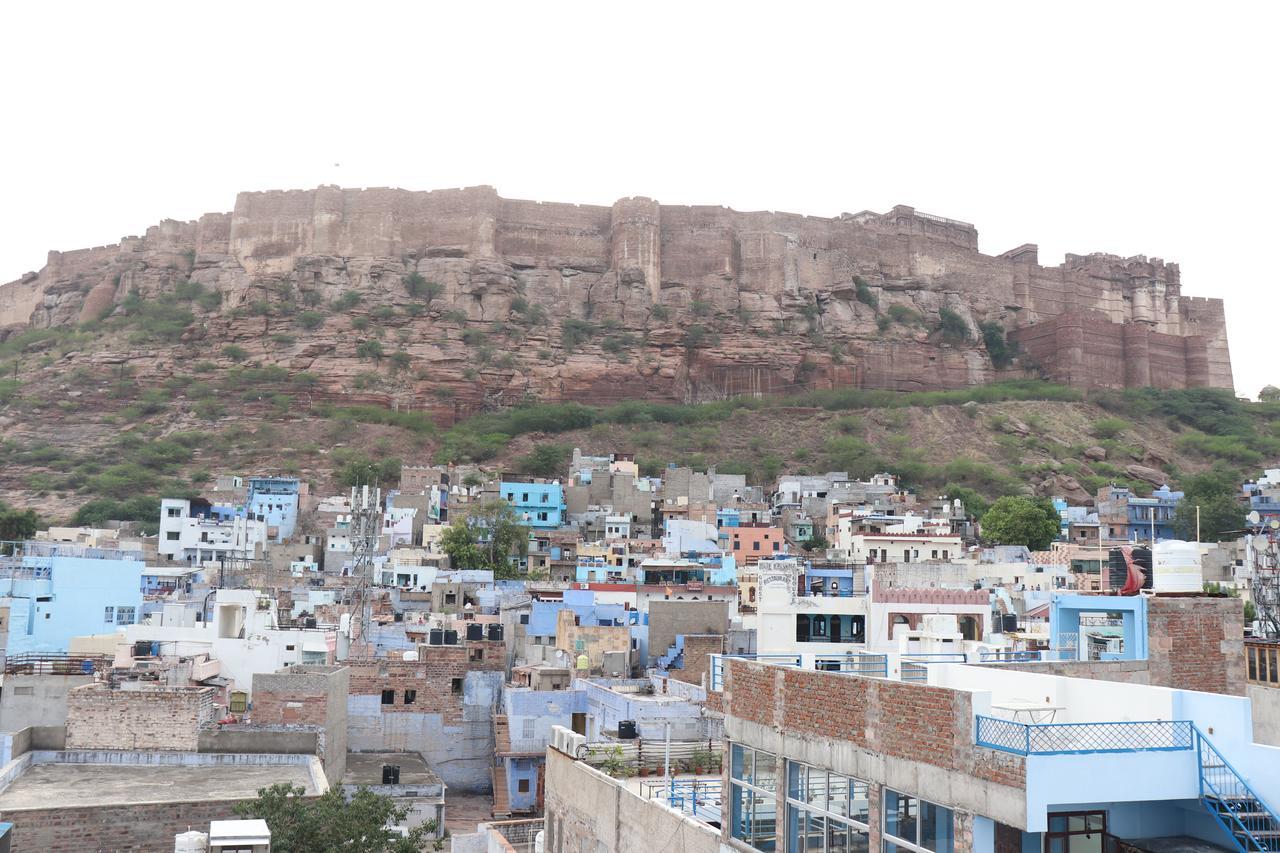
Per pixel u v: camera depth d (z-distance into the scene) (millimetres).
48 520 157375
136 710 35938
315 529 141750
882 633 46906
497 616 83062
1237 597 25047
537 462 184000
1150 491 177125
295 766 35375
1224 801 16578
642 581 92750
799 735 21000
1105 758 16672
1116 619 29031
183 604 71062
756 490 164125
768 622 45938
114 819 28359
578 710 53562
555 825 30656
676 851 23969
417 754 59844
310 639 60094
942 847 17734
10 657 52750
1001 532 134000
